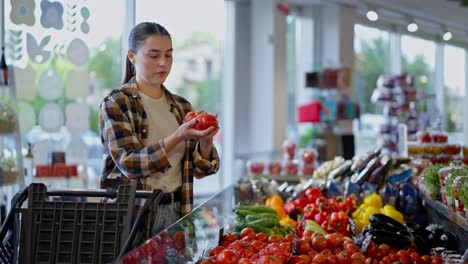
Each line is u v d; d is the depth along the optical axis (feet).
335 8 51.67
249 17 46.85
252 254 12.80
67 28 22.41
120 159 12.71
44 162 23.79
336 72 48.67
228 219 16.48
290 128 51.96
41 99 24.17
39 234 11.69
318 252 14.40
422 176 18.72
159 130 13.38
